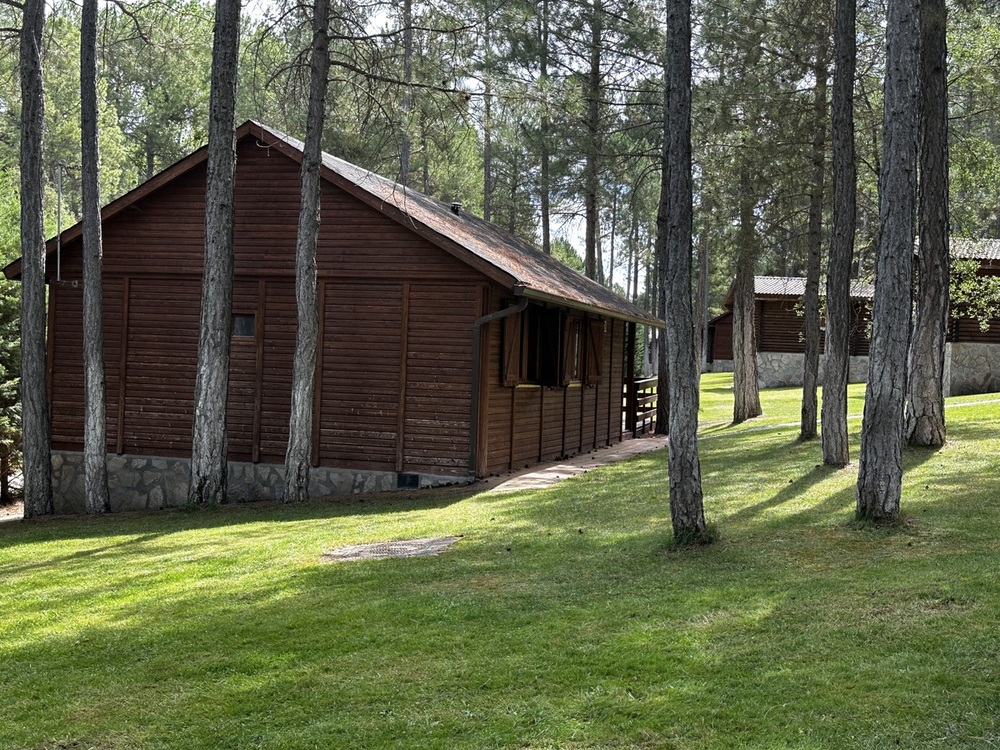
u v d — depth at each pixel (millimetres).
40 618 7527
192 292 16344
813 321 16391
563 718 5031
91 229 14586
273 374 15906
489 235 18844
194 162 15891
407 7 13469
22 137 15047
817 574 7344
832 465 12891
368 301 15281
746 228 18766
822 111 16047
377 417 15258
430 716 5164
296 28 13523
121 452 16703
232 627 6879
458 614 6898
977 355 28141
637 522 10078
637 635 6172
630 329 23938
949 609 6203
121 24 15242
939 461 12391
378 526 11000
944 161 13555
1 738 5207
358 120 14578
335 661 6078
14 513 20766
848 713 4828
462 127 14469
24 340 15305
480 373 14695
